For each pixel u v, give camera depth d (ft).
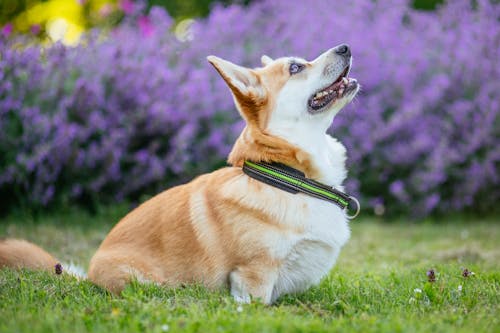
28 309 11.39
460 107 28.58
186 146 27.09
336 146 14.79
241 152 13.85
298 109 13.91
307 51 29.63
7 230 23.72
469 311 12.17
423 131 29.45
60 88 25.55
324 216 13.20
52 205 27.09
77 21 39.91
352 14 32.58
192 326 10.09
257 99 13.73
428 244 23.79
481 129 28.19
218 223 13.20
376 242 24.18
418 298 13.08
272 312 11.24
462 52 29.73
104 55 27.32
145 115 26.81
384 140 30.12
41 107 25.76
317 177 13.76
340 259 20.83
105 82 26.99
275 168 13.30
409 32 31.99
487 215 31.12
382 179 30.19
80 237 23.85
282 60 14.37
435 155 28.19
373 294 13.57
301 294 13.79
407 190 29.96
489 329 10.62
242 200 13.03
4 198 26.78
